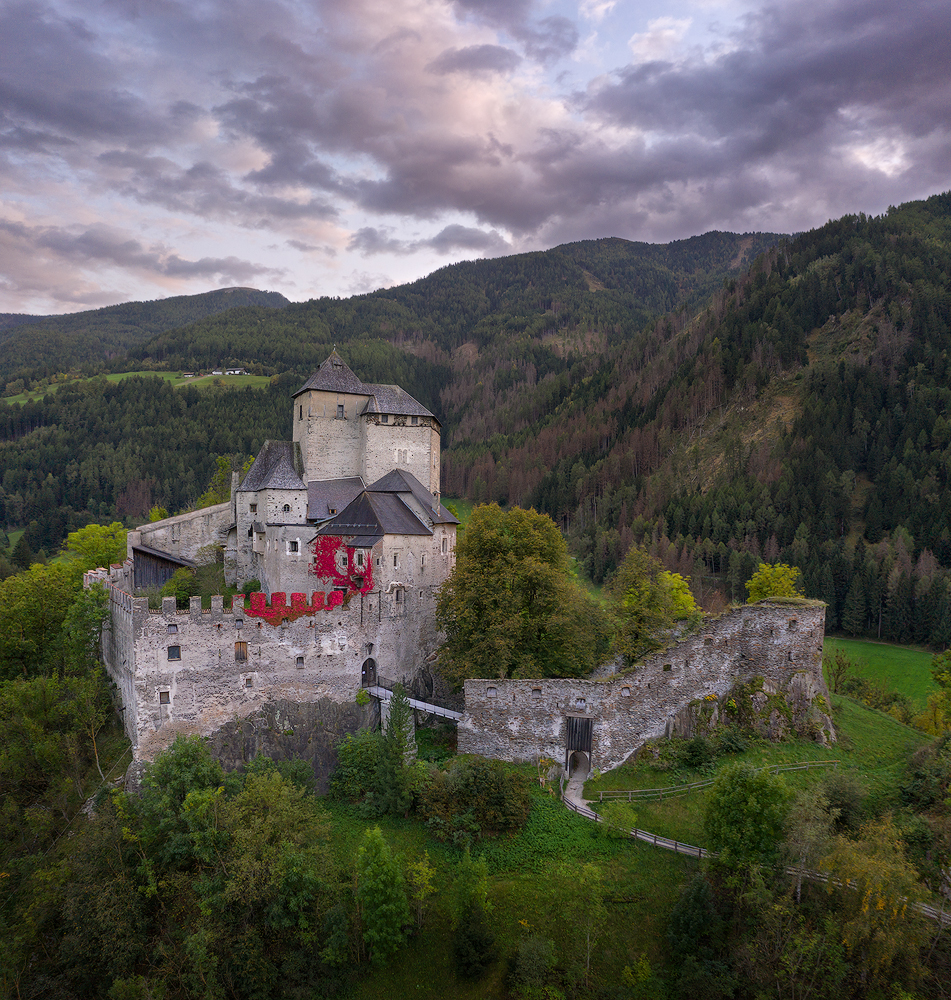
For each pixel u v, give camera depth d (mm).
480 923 44750
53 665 68188
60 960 44031
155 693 54906
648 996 41469
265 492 81625
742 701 58969
